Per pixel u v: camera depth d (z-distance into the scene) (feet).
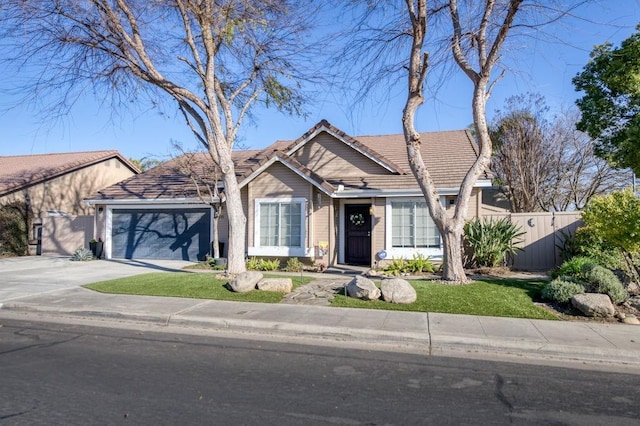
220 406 15.33
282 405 15.51
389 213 51.96
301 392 16.81
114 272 50.03
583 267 32.45
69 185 86.02
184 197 61.00
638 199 31.30
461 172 52.85
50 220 76.74
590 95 42.98
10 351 22.03
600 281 30.40
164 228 65.16
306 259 53.06
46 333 25.91
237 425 13.83
